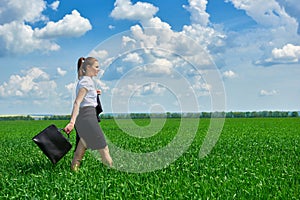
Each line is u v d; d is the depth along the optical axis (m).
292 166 9.89
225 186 7.35
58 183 7.74
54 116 86.94
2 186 7.91
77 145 9.53
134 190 7.21
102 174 8.62
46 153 9.29
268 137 19.81
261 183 7.48
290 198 6.62
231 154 12.37
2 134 28.73
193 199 6.59
